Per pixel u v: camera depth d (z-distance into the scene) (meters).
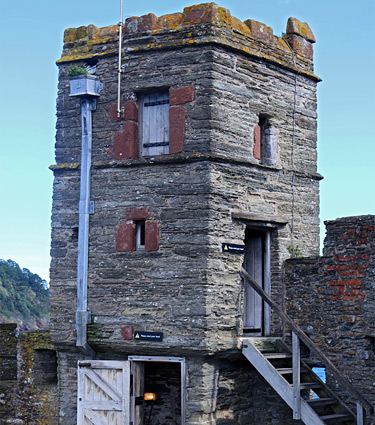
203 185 12.82
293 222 14.39
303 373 13.15
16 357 17.55
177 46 13.23
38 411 15.85
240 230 13.33
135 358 13.23
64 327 13.80
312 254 14.83
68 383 13.95
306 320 13.12
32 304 43.59
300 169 14.72
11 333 17.59
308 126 15.00
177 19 13.39
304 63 14.97
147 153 13.65
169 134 13.23
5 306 41.53
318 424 12.00
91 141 13.90
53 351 16.22
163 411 14.58
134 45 13.66
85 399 13.20
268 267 14.08
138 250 13.34
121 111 13.66
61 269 13.99
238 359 13.42
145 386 14.78
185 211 12.90
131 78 13.64
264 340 13.45
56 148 14.34
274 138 14.20
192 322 12.60
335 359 12.60
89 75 13.80
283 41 14.64
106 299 13.39
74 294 13.80
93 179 13.78
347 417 12.26
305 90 14.98
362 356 12.27
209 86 12.98
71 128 14.26
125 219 13.40
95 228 13.64
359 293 12.37
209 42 12.98
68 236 14.02
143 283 13.09
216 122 12.98
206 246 12.67
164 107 13.59
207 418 12.80
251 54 13.64
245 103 13.59
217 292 12.78
